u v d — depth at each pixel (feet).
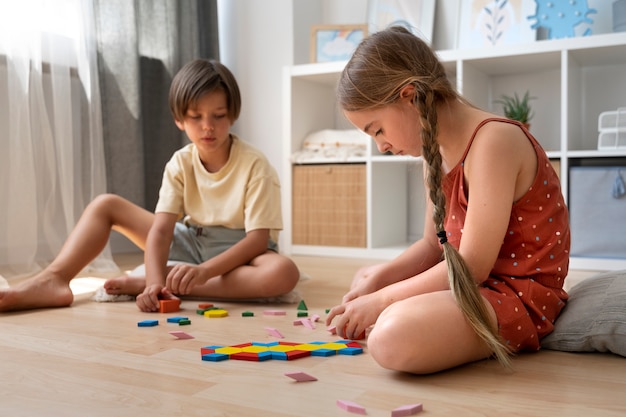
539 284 3.51
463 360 3.19
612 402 2.72
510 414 2.57
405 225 9.75
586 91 8.55
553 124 8.82
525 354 3.53
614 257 7.30
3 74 6.96
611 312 3.47
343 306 3.68
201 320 4.50
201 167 5.68
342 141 9.02
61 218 7.60
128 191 8.48
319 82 9.75
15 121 6.95
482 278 3.29
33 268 7.11
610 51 7.59
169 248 5.49
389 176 9.16
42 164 7.34
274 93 10.20
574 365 3.31
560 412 2.59
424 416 2.54
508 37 8.56
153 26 9.06
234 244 5.75
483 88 8.91
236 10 10.49
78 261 5.25
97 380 3.03
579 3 8.30
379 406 2.66
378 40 3.49
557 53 7.71
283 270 5.05
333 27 9.50
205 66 5.45
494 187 3.27
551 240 3.54
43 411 2.62
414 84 3.30
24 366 3.29
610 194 7.27
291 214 9.21
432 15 9.25
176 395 2.80
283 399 2.74
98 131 7.90
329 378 3.06
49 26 7.38
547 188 3.51
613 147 7.33
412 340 2.99
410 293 3.44
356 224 8.77
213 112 5.29
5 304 4.75
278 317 4.60
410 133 3.44
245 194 5.57
